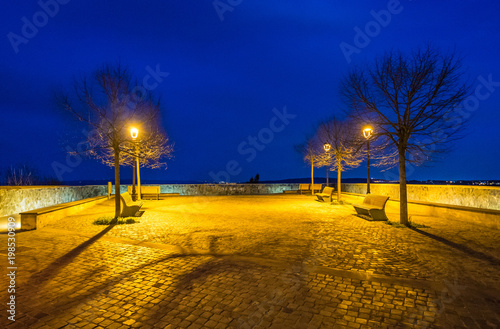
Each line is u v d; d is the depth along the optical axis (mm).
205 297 4145
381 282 4680
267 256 6121
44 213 9188
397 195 18578
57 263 5594
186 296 4180
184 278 4852
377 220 10586
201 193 23516
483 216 9648
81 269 5285
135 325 3428
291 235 8148
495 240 7539
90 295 4215
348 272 5137
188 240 7508
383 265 5531
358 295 4203
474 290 4383
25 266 5426
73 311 3752
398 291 4340
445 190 14688
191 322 3486
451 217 11078
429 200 15984
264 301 4016
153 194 19688
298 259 5902
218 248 6750
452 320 3516
